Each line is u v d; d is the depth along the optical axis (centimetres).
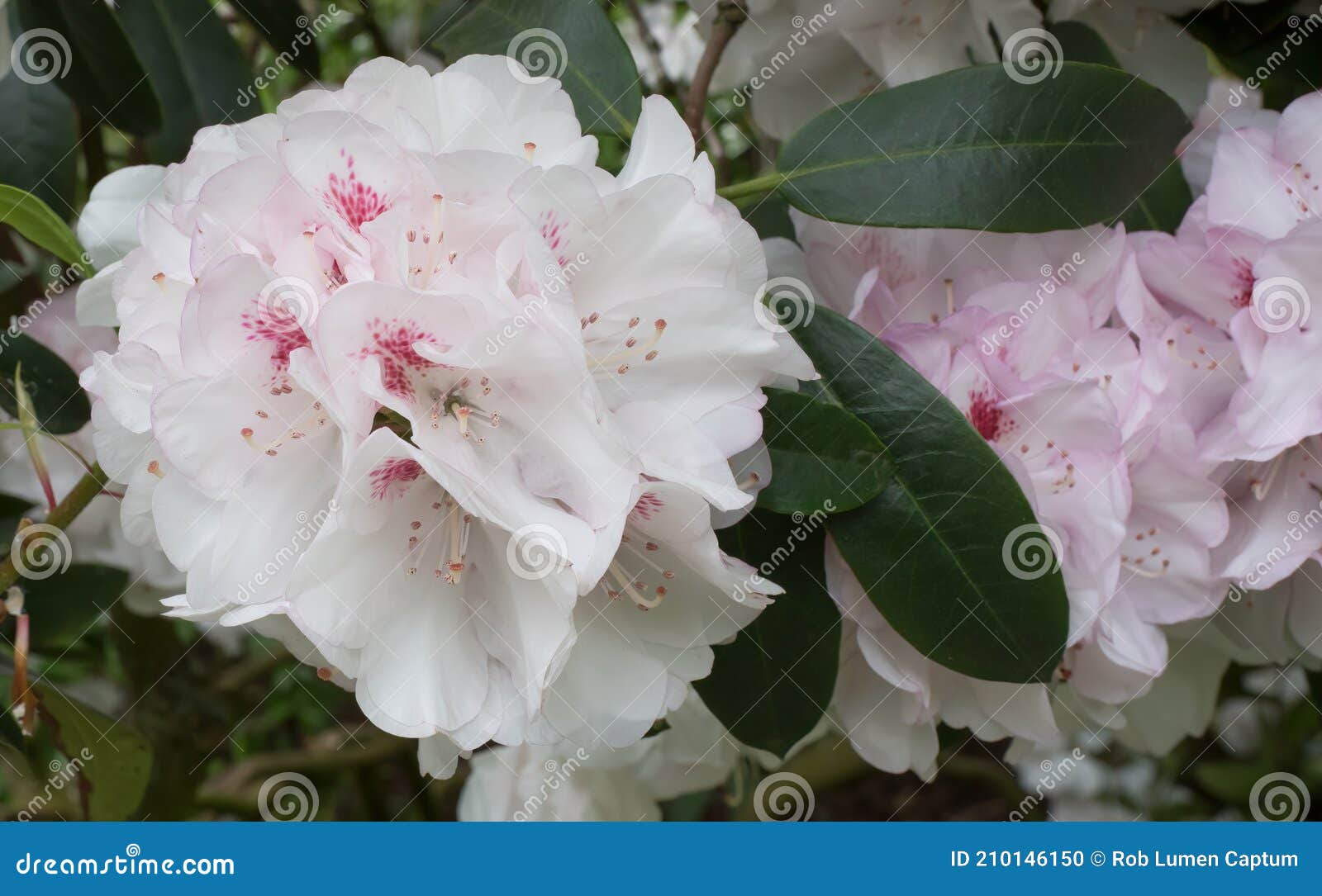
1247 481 59
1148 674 58
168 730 78
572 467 49
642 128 52
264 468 49
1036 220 57
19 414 60
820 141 57
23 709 58
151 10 64
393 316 48
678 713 64
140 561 68
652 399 52
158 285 50
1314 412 56
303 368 48
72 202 64
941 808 95
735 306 51
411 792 86
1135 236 60
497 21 59
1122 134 57
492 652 51
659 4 83
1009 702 58
